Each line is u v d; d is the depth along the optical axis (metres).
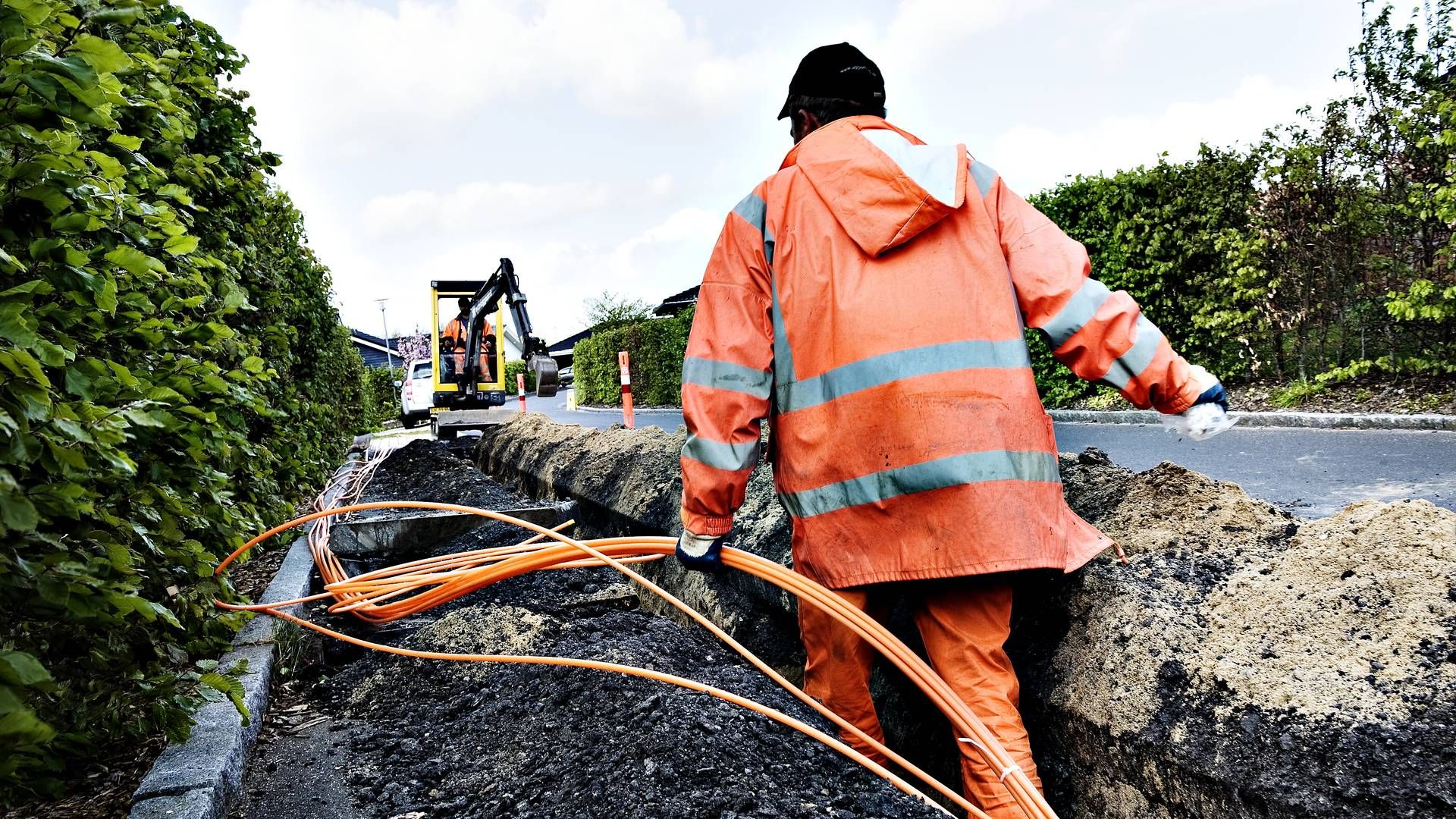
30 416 1.47
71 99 1.65
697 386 2.03
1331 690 1.55
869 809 1.90
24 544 1.61
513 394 31.50
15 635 1.86
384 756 2.60
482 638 3.28
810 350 1.97
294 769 2.59
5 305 1.44
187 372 2.52
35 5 1.53
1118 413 10.07
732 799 1.83
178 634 2.68
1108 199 10.44
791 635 3.11
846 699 2.25
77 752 2.04
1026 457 1.86
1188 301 10.08
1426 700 1.45
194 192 3.91
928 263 1.90
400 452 8.34
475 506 5.61
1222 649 1.75
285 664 3.39
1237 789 1.53
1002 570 1.81
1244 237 9.44
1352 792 1.40
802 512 2.05
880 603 2.24
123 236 2.26
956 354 1.86
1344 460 6.12
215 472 2.84
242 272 5.11
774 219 2.03
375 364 56.91
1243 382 10.32
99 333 2.03
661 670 2.59
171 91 3.19
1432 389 8.21
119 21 1.94
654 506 4.17
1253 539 2.04
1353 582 1.72
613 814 1.86
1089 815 1.92
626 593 4.00
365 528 4.55
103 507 2.00
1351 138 8.63
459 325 16.25
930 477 1.83
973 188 1.97
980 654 1.96
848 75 2.15
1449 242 7.86
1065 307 1.86
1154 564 2.07
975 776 1.92
